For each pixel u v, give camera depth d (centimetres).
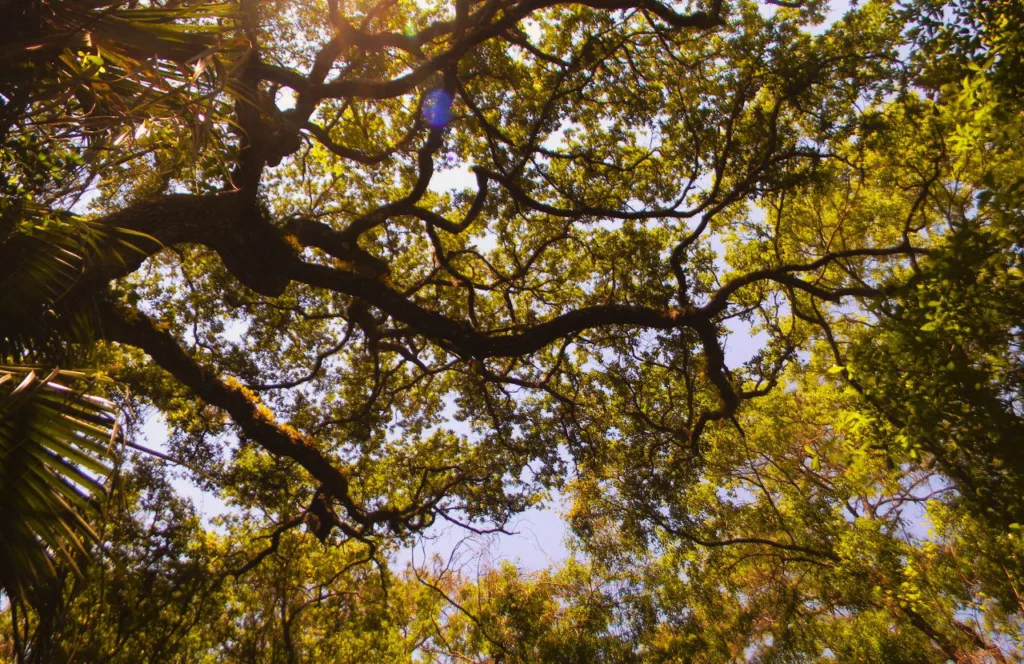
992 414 489
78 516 316
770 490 1644
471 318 1098
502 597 1377
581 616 1404
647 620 1434
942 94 556
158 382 1088
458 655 1441
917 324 526
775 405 1608
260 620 1169
